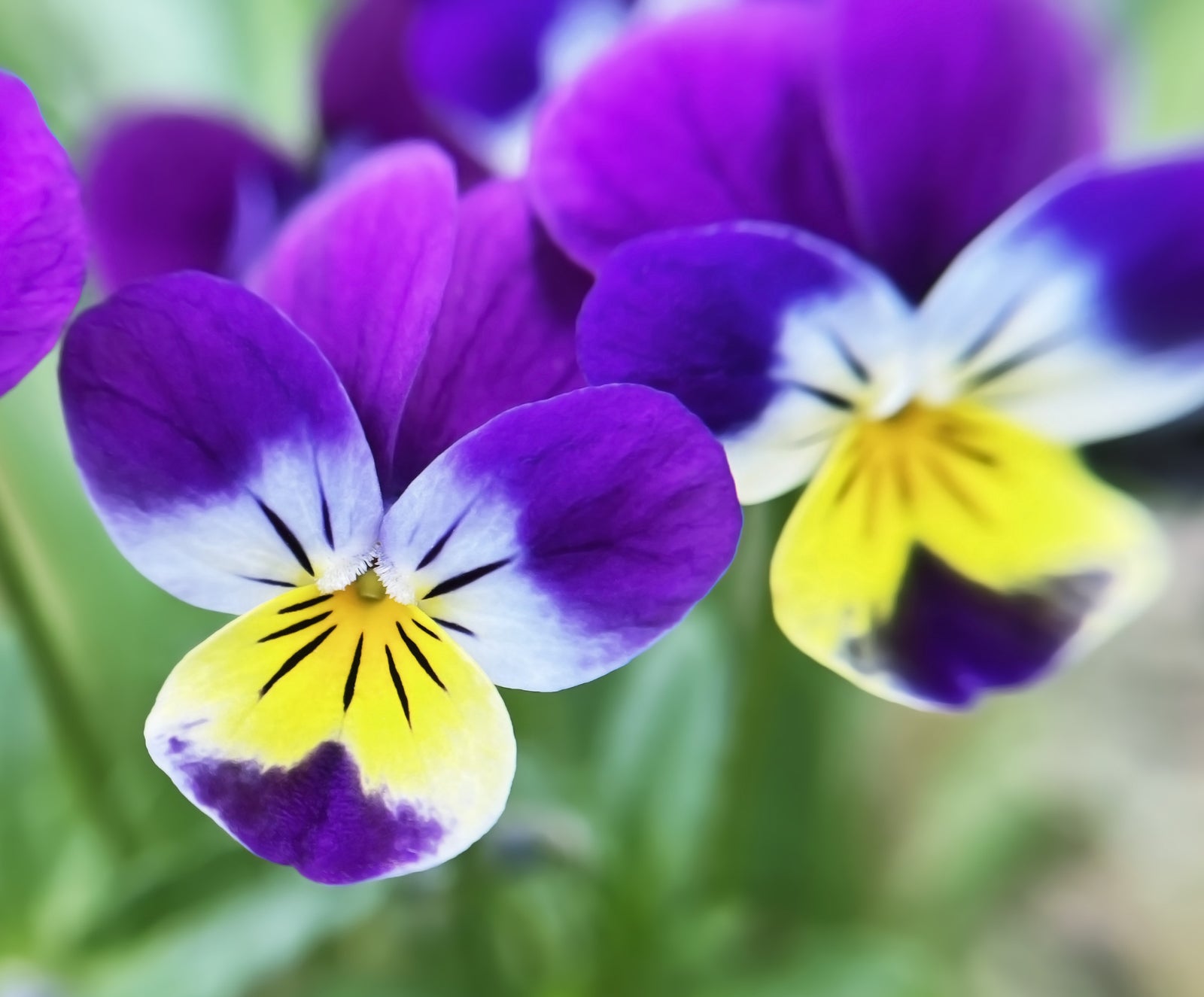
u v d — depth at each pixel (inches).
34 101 5.0
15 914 7.0
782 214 5.4
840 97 5.4
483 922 6.5
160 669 7.0
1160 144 5.9
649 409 5.0
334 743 5.1
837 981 7.0
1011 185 5.5
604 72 5.3
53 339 5.1
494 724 5.1
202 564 5.2
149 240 6.4
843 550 5.4
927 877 8.4
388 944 7.1
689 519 5.0
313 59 6.7
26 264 5.0
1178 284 5.4
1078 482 5.6
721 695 6.8
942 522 5.5
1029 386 5.5
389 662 5.2
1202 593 11.4
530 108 7.2
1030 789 8.6
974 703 5.3
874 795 8.7
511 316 5.3
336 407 5.1
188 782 5.1
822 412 5.4
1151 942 10.2
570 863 6.4
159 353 5.0
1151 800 10.9
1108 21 6.2
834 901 7.9
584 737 7.3
